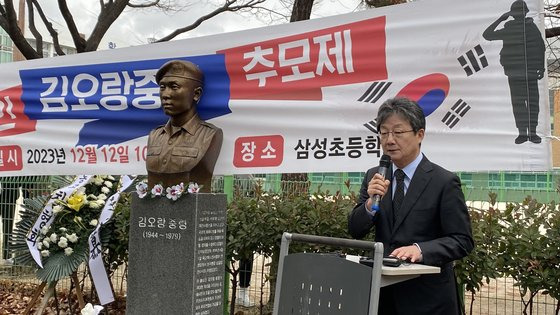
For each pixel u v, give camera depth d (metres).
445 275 2.81
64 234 5.23
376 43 4.30
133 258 4.34
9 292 6.94
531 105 3.75
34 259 5.23
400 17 4.21
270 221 4.89
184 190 4.16
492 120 3.87
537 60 3.74
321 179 6.32
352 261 2.48
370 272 2.40
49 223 5.28
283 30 4.67
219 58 4.90
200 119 4.63
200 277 4.16
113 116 5.41
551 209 4.34
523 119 3.77
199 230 4.14
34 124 5.80
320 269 2.56
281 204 4.96
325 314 2.50
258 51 4.76
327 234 4.72
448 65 4.03
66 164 5.62
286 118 4.65
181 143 4.39
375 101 4.30
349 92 4.41
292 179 6.44
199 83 4.56
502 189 5.33
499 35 3.85
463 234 2.73
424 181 2.82
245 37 4.81
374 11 4.31
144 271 4.29
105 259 5.60
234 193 5.41
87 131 5.54
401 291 2.79
